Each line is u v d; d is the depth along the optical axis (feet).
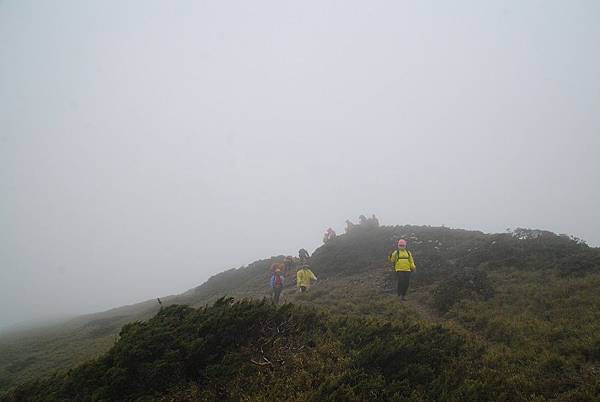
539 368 26.37
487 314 38.45
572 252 55.16
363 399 22.04
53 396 26.37
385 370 25.53
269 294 66.59
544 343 29.96
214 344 28.68
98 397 24.38
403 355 26.66
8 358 63.26
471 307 41.75
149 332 29.76
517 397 23.53
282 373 25.34
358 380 23.97
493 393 23.20
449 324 36.91
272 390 23.04
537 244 60.29
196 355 26.91
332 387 22.70
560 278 46.39
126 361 26.76
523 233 69.87
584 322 32.78
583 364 26.40
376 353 26.13
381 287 57.21
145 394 24.93
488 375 25.45
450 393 22.82
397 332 30.91
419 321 35.99
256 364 26.43
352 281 63.62
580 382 24.43
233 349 28.50
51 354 58.34
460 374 25.70
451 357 27.63
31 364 55.06
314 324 33.04
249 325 30.73
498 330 34.35
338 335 30.58
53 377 33.24
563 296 39.93
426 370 25.02
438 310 43.29
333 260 77.82
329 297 53.21
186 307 36.88
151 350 27.61
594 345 27.86
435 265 60.44
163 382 25.54
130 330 32.30
